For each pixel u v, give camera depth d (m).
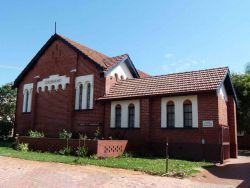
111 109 26.09
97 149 20.33
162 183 12.48
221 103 22.53
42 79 32.28
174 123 22.69
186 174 14.56
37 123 31.70
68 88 29.52
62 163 17.31
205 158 20.77
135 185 11.97
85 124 27.55
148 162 18.20
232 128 25.09
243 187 12.60
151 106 23.94
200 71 23.98
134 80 27.12
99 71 27.27
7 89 42.81
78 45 30.73
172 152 22.20
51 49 32.19
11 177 13.02
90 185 11.80
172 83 24.06
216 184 12.96
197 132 21.42
